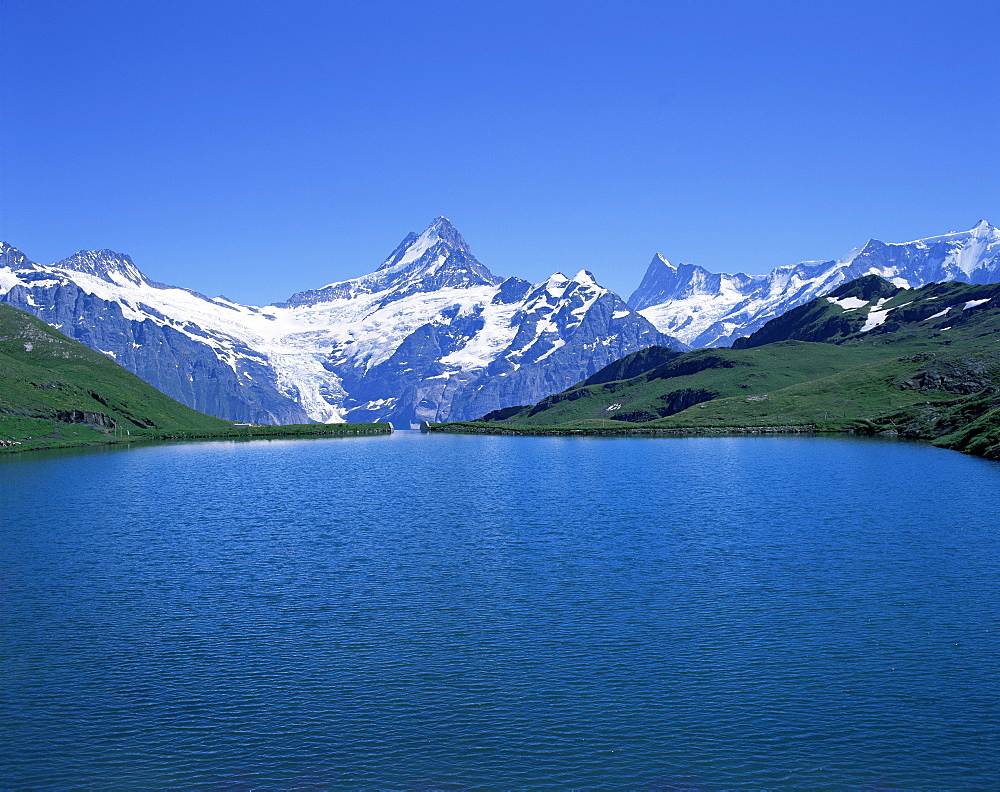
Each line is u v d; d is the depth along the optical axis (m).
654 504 121.38
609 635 58.69
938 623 60.31
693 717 45.94
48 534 98.81
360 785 39.81
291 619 62.88
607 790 39.22
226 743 43.66
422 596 68.94
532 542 91.81
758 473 163.50
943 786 39.38
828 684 49.88
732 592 69.00
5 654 55.72
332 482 163.12
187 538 96.00
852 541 89.00
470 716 46.31
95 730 45.09
